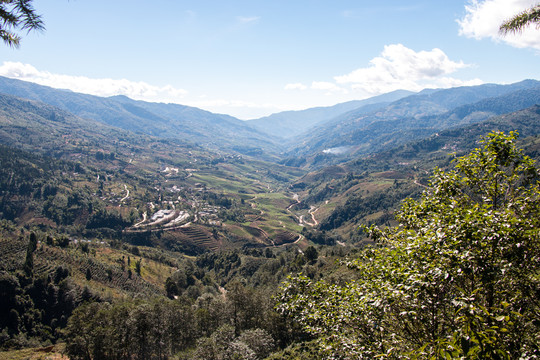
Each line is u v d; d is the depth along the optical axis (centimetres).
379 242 1091
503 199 951
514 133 938
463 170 1039
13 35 670
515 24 762
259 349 4653
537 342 619
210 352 4350
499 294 695
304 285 1112
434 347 541
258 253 17975
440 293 683
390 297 732
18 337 7831
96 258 13588
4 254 11256
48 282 9819
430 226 791
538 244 673
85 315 5697
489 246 650
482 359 452
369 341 836
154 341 5956
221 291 13612
